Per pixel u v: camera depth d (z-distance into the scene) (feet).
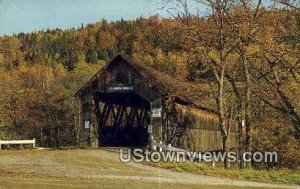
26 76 270.46
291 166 101.35
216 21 86.33
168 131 106.11
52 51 374.22
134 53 182.91
